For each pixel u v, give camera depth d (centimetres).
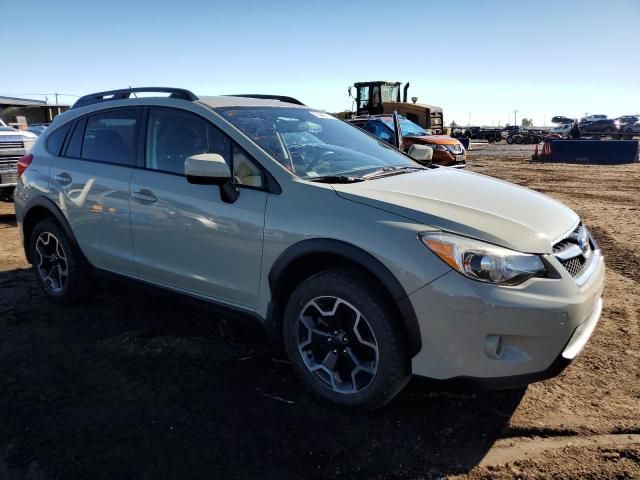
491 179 375
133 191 374
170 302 461
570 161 2125
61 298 447
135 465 253
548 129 4909
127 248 386
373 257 267
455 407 301
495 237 261
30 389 320
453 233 262
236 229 318
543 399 308
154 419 289
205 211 332
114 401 307
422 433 277
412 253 260
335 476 246
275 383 327
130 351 370
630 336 390
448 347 258
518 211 295
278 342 321
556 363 260
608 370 341
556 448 264
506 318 249
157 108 382
